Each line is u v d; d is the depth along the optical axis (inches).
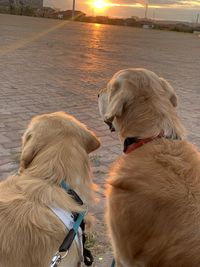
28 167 25.1
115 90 32.5
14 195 23.6
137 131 31.2
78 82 128.0
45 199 23.4
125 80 32.3
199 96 122.6
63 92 109.7
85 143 26.3
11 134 70.1
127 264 32.0
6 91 104.5
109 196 31.7
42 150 25.1
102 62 190.1
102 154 65.7
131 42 364.5
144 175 28.9
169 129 30.6
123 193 29.8
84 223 26.3
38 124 26.2
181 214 26.3
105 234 42.7
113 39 373.7
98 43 305.9
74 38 330.3
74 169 24.7
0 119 78.4
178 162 28.8
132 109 31.6
